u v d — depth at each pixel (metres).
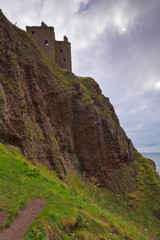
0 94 20.44
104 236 10.68
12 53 26.08
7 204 8.36
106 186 44.12
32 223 7.30
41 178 15.02
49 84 37.56
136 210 41.88
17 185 11.03
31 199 9.93
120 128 58.03
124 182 47.50
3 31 27.77
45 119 31.14
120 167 50.78
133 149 62.09
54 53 52.16
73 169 38.31
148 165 58.25
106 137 50.03
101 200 36.84
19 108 22.27
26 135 21.83
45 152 26.92
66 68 55.16
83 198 18.25
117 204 41.09
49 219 8.08
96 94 56.88
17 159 16.05
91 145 44.66
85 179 40.38
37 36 49.94
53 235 7.59
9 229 6.80
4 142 18.31
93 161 44.00
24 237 6.45
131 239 13.61
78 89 47.00
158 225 40.16
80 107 44.50
